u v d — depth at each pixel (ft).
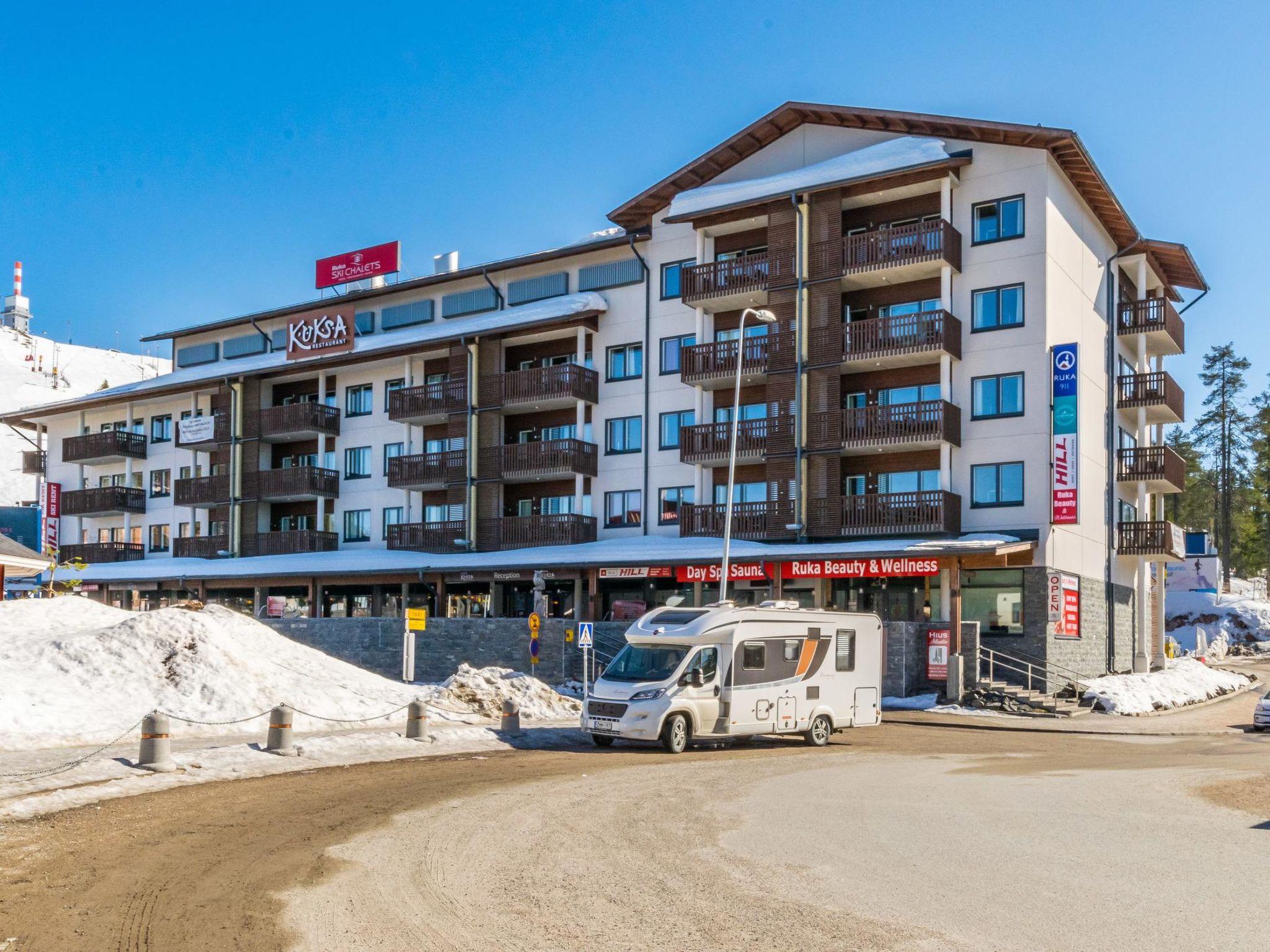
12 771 53.11
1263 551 325.62
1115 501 150.30
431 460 174.29
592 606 143.33
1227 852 39.34
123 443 219.61
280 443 203.21
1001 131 133.08
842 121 147.23
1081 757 75.36
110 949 26.61
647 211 163.94
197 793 50.67
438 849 38.81
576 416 168.35
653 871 35.73
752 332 151.12
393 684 95.14
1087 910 30.91
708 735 75.77
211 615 91.56
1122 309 158.30
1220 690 144.36
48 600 94.32
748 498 149.18
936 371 137.80
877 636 88.63
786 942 27.58
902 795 53.72
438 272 197.67
